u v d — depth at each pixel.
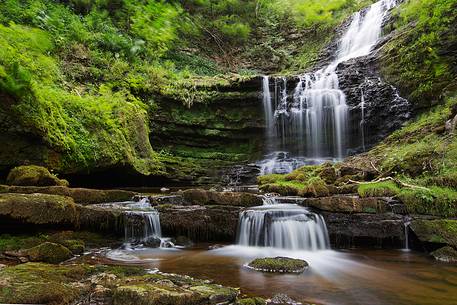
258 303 3.79
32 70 9.77
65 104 9.46
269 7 23.73
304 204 7.37
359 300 4.04
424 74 11.99
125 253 6.06
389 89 12.88
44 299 3.43
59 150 8.59
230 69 20.33
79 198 7.17
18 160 7.90
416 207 6.88
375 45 15.79
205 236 6.98
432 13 12.88
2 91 7.59
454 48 11.44
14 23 11.49
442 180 7.38
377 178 8.80
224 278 4.76
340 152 13.55
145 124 12.43
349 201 7.00
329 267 5.45
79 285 3.95
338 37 19.72
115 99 11.54
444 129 9.48
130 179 11.38
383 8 17.30
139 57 14.98
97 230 6.48
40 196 6.07
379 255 6.26
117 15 17.02
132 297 3.52
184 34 20.17
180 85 13.98
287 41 22.38
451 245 6.11
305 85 14.81
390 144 10.95
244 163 13.88
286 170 13.41
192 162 13.22
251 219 6.83
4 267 4.53
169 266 5.30
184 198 7.62
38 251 5.12
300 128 14.24
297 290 4.34
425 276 5.00
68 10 15.09
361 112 13.20
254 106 14.41
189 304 3.54
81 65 12.30
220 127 14.04
